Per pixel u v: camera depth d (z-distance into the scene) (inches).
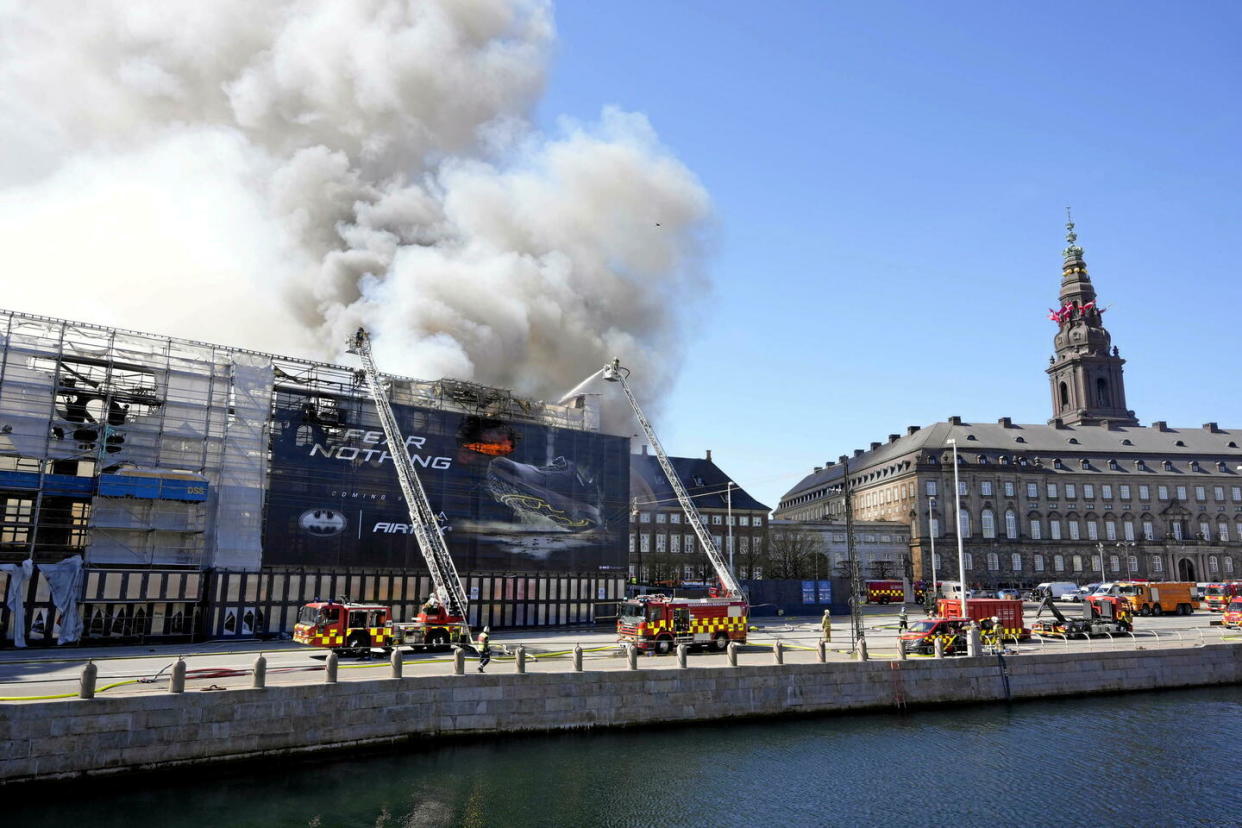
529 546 2375.7
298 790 955.3
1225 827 946.1
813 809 970.7
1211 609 3137.3
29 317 1726.1
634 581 3924.7
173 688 964.6
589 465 2556.6
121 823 841.5
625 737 1214.9
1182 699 1600.6
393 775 1018.1
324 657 1449.3
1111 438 5211.6
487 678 1167.6
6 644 1577.3
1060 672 1592.0
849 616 2979.8
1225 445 5300.2
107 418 1770.4
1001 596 2300.7
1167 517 4955.7
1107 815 976.3
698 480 4630.9
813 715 1370.6
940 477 4803.2
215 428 1910.7
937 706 1472.7
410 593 2114.9
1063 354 5757.9
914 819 949.8
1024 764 1159.6
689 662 1435.8
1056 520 4862.2
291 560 1958.7
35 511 1674.5
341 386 2137.1
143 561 1771.7
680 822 917.8
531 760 1095.6
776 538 4377.5
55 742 890.7
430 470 2234.3
